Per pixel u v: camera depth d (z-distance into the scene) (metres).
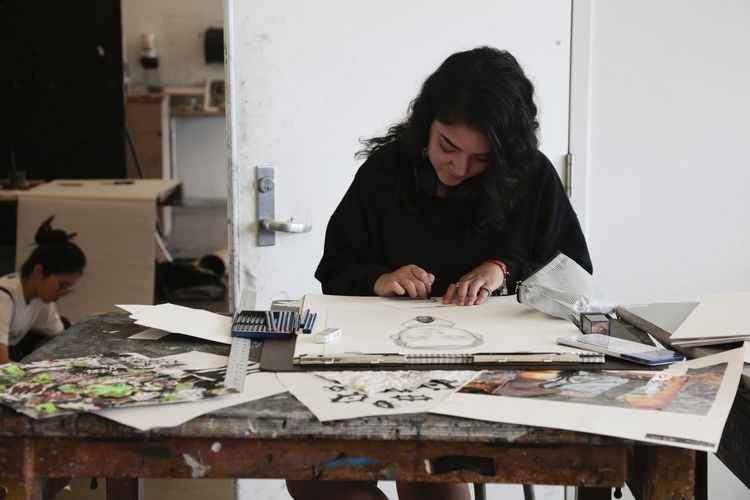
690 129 2.37
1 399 0.98
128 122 7.73
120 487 1.68
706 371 1.10
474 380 1.07
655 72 2.34
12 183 4.73
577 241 1.65
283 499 2.31
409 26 2.28
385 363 1.14
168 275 5.50
